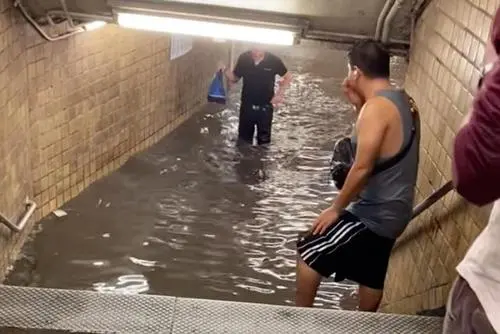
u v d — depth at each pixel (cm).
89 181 711
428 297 399
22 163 564
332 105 1180
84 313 271
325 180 812
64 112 637
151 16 558
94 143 709
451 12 426
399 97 378
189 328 268
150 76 827
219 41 1094
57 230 613
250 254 611
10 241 542
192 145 887
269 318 280
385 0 513
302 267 407
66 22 597
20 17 536
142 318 272
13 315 266
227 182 778
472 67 366
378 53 380
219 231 651
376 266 399
